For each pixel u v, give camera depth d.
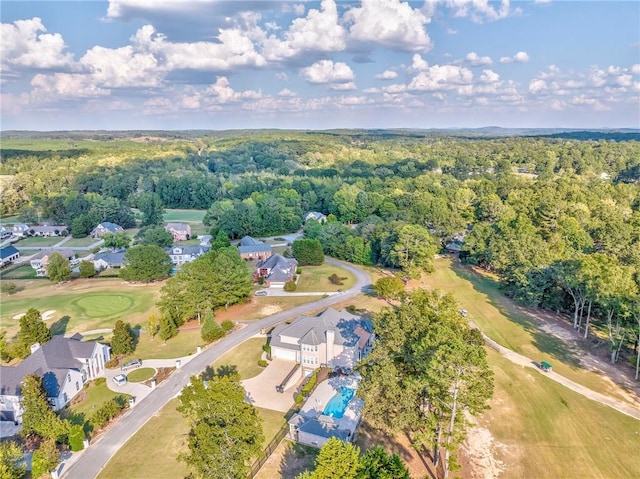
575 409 49.47
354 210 150.00
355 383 52.47
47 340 63.56
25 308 81.25
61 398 50.16
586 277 64.62
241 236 136.12
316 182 190.25
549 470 40.53
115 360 60.12
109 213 152.25
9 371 50.69
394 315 46.06
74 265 108.75
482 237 101.69
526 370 57.72
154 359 61.66
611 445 43.69
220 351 63.69
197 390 37.06
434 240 99.25
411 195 145.12
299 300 83.06
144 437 45.19
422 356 39.41
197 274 73.88
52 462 39.31
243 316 76.12
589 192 137.75
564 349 63.59
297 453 42.44
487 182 161.62
